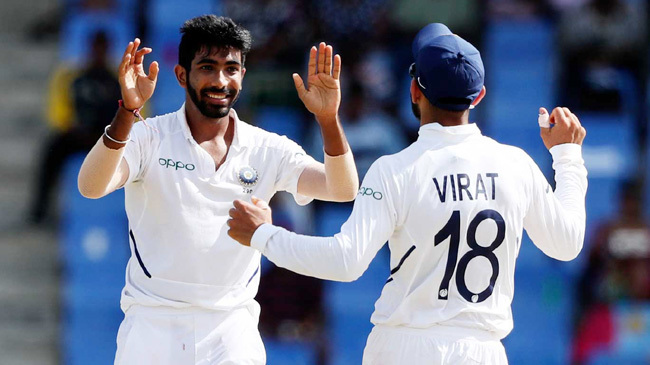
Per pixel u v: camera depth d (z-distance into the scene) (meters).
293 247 11.91
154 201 13.87
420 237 12.24
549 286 32.66
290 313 30.84
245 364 14.30
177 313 14.10
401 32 35.22
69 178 34.47
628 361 31.27
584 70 35.16
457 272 12.30
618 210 33.22
